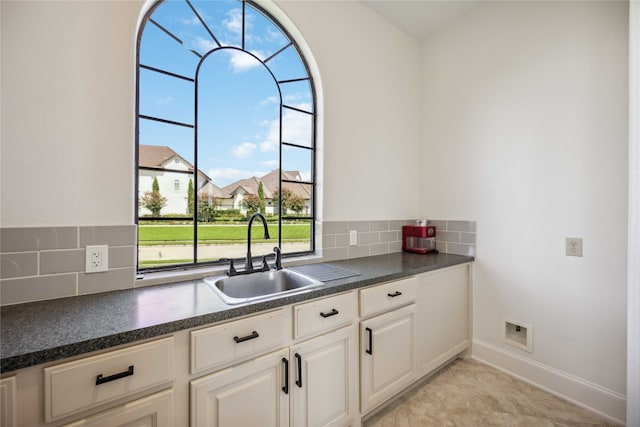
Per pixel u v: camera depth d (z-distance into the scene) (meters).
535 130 1.78
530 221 1.80
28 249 1.00
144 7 1.32
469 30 2.13
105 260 1.15
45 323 0.84
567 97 1.64
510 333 1.94
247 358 1.02
